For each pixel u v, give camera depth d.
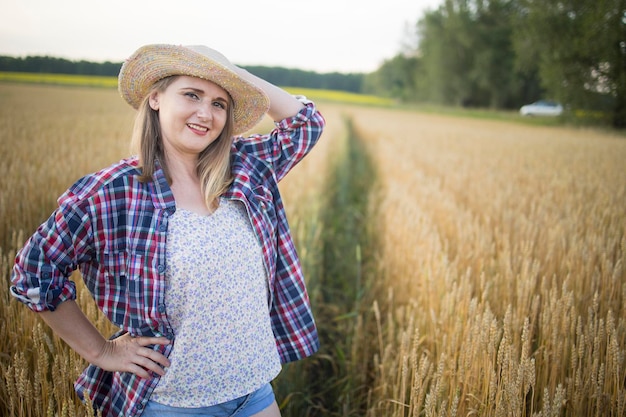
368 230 7.23
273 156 2.22
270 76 79.81
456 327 2.98
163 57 1.83
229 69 1.86
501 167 10.65
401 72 66.50
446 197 6.95
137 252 1.76
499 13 49.41
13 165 7.03
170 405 1.85
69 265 1.72
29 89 32.19
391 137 20.42
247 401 1.94
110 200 1.74
